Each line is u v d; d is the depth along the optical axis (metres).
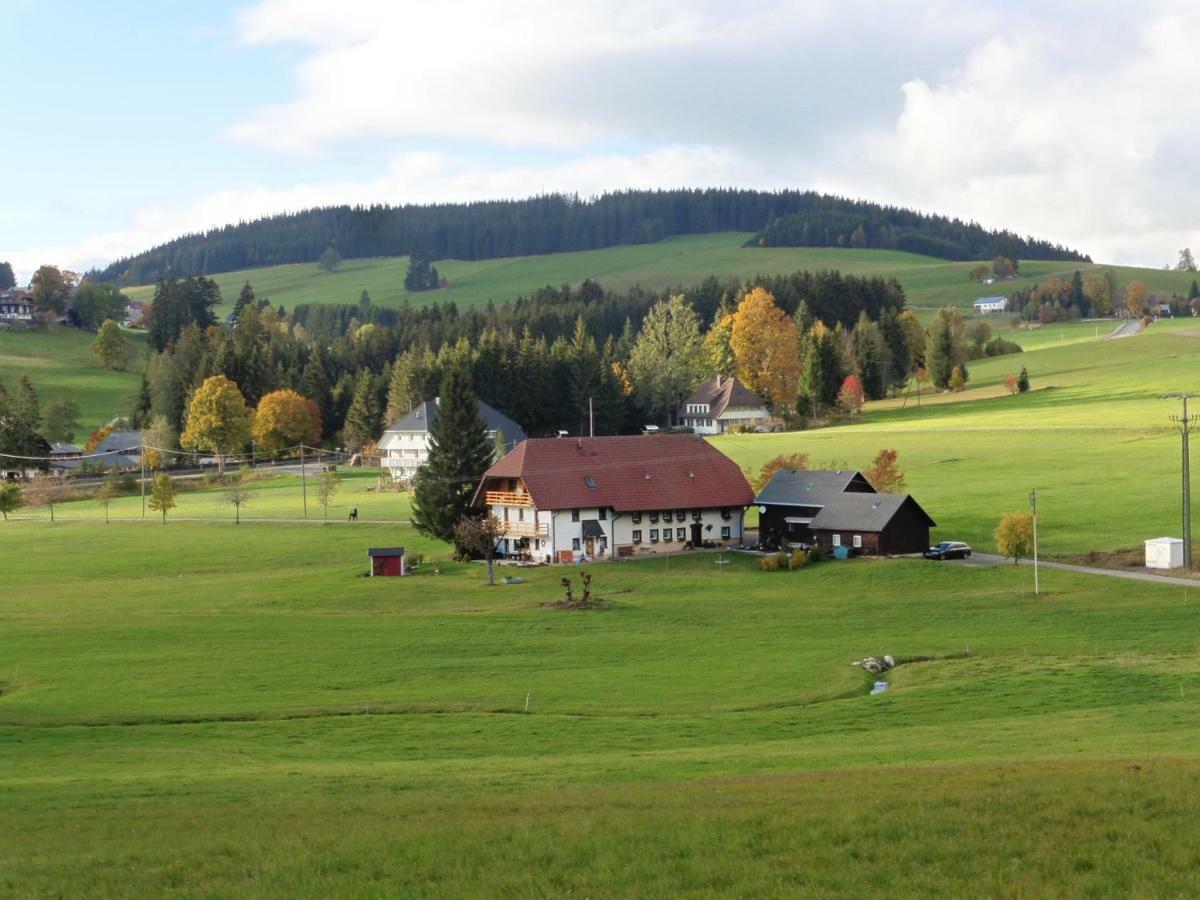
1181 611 85.56
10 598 112.19
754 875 30.30
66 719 62.16
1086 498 136.12
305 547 138.12
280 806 40.03
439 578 115.06
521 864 31.66
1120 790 35.91
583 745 55.56
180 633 86.69
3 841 35.72
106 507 177.50
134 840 35.38
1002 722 56.94
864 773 41.59
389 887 30.33
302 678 72.75
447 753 54.03
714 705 64.69
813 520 123.00
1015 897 28.48
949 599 95.38
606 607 95.44
